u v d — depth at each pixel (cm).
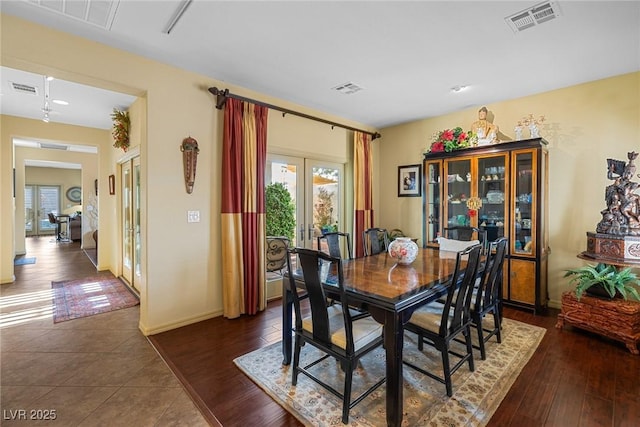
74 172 1213
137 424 181
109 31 243
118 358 255
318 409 192
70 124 523
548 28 238
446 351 203
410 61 294
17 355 260
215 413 189
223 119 344
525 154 356
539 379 222
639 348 264
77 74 252
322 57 287
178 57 287
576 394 204
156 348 272
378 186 551
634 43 260
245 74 325
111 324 325
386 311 175
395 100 403
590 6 212
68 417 186
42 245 880
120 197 511
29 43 229
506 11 218
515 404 195
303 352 264
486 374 228
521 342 279
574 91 352
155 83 295
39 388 215
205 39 255
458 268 201
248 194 351
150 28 239
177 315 317
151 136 294
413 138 504
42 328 315
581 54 280
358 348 186
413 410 189
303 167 448
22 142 634
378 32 245
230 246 338
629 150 322
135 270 443
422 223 462
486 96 387
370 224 509
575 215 355
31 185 1141
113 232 541
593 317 284
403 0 206
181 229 317
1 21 219
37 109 439
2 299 405
